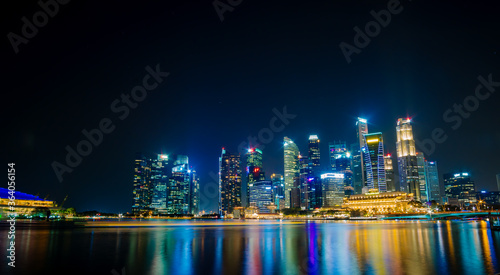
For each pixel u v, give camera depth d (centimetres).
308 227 19588
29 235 10419
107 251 6450
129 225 19875
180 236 10725
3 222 18050
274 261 5191
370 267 4581
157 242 8388
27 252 6241
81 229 14500
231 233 12706
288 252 6303
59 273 4303
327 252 6256
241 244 7919
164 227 19225
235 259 5419
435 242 8162
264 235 11388
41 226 15550
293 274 4153
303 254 6000
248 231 14488
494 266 4625
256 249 6831
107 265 4853
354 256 5675
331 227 19450
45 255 5859
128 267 4684
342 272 4247
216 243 8188
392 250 6512
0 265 4862
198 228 17750
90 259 5409
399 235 10969
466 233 11781
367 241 8619
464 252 6128
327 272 4259
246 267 4662
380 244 7738
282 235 11350
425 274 4091
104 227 17838
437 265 4712
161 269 4538
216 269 4525
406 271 4284
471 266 4619
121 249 6781
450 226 19612
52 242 8138
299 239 9438
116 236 10450
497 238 9312
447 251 6288
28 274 4244
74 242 8200
